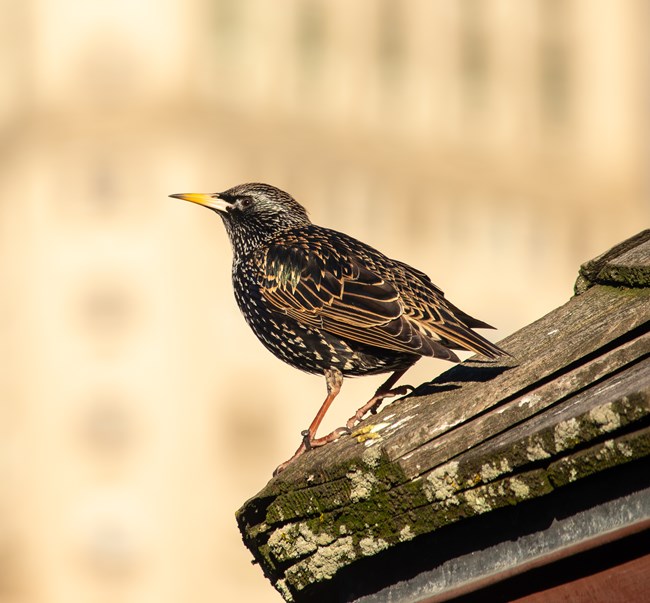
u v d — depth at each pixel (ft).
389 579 15.38
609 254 17.66
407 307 21.62
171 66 134.82
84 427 125.80
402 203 144.87
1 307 132.36
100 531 123.13
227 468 125.59
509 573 14.37
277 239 23.71
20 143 135.44
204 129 134.92
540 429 13.70
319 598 16.25
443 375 17.43
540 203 152.87
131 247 131.23
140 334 128.26
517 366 16.06
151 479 124.06
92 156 133.28
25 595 122.11
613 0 160.04
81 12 135.54
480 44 150.92
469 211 148.46
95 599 121.80
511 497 13.97
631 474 13.50
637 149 160.35
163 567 122.21
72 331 128.77
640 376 14.26
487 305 148.77
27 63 135.95
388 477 14.74
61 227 131.34
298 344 22.90
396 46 146.41
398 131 145.48
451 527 14.71
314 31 142.10
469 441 14.64
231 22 137.59
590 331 15.97
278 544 15.62
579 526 13.87
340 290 22.30
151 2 133.69
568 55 157.17
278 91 139.85
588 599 14.21
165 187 133.18
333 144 141.69
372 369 22.49
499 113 151.53
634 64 159.02
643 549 13.83
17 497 124.36
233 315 130.11
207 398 126.72
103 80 134.00
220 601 123.13
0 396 129.29
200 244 132.05
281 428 127.65
